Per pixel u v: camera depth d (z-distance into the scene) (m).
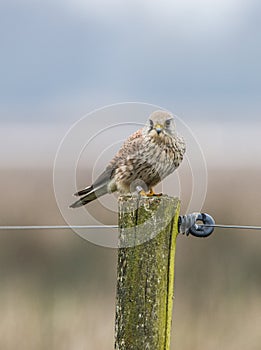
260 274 16.22
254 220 19.36
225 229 18.59
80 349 13.68
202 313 14.89
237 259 17.05
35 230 18.70
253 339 13.95
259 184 23.80
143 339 8.73
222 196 21.77
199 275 16.30
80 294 15.80
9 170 29.08
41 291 15.94
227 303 15.21
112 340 13.91
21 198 21.11
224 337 14.09
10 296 15.59
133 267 8.78
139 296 8.76
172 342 14.05
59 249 18.00
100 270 16.97
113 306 15.30
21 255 17.86
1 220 19.20
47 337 14.00
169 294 8.83
